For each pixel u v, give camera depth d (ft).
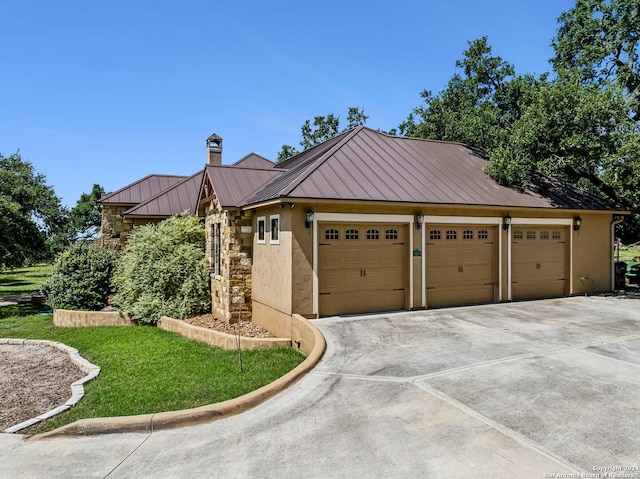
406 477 12.37
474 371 20.90
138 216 58.54
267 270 35.35
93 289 47.67
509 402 17.20
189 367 26.99
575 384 19.03
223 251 40.60
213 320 41.42
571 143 39.73
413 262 35.17
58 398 22.82
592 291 44.98
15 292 75.61
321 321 31.14
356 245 33.58
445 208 36.19
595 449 13.47
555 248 43.09
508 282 39.63
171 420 16.97
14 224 59.31
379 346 25.35
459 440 14.30
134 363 28.58
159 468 13.83
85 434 16.67
